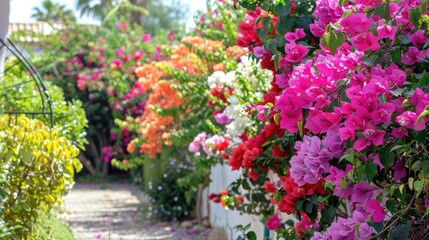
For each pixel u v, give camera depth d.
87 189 18.52
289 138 5.09
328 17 4.45
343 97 3.70
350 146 3.75
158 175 13.05
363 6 3.96
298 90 3.81
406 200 3.87
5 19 7.39
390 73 3.68
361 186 3.91
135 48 19.86
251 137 6.18
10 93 8.23
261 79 6.62
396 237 3.77
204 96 9.59
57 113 8.52
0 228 5.03
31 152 5.52
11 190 5.57
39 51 22.81
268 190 6.15
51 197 5.72
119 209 14.38
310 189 4.66
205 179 11.40
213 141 7.97
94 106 20.42
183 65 10.53
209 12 11.26
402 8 3.76
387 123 3.42
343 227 3.91
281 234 5.80
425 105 3.30
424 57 3.75
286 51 4.48
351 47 3.97
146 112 12.76
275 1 4.64
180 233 11.51
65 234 8.07
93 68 20.58
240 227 5.58
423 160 3.51
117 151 19.95
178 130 11.23
